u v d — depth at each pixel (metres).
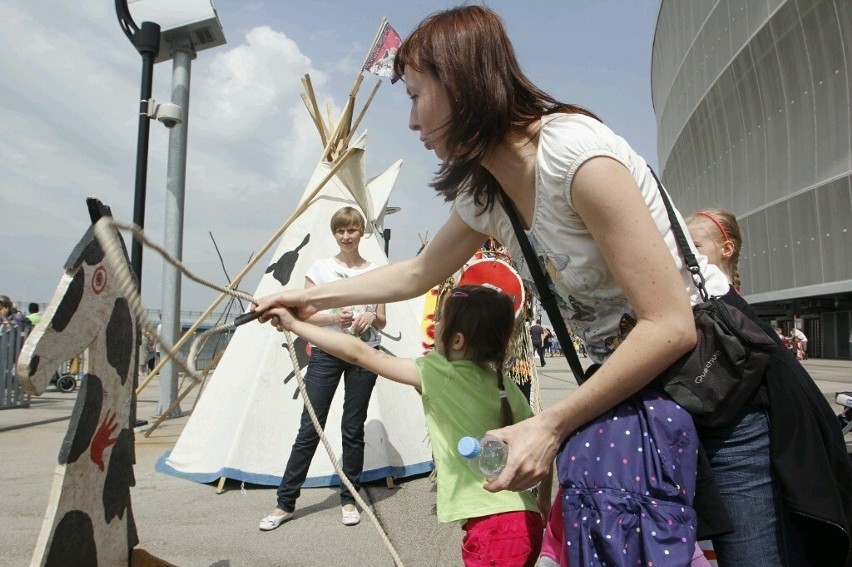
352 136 5.96
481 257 4.07
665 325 1.28
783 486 1.35
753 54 25.52
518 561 2.17
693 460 1.31
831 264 22.61
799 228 24.25
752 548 1.39
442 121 1.49
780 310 31.59
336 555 3.21
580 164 1.31
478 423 2.34
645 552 1.24
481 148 1.44
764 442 1.39
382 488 4.58
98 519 2.09
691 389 1.34
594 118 1.49
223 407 4.89
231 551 3.25
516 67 1.46
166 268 7.78
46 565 1.83
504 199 1.60
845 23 20.84
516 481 1.31
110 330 2.13
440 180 1.57
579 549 1.29
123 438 2.26
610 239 1.30
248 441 4.54
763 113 26.05
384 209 8.07
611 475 1.30
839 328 27.50
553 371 18.86
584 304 1.53
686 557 1.24
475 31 1.41
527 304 4.00
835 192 22.14
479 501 2.22
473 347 2.45
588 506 1.30
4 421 7.93
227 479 4.56
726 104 28.62
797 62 23.31
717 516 1.35
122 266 1.43
